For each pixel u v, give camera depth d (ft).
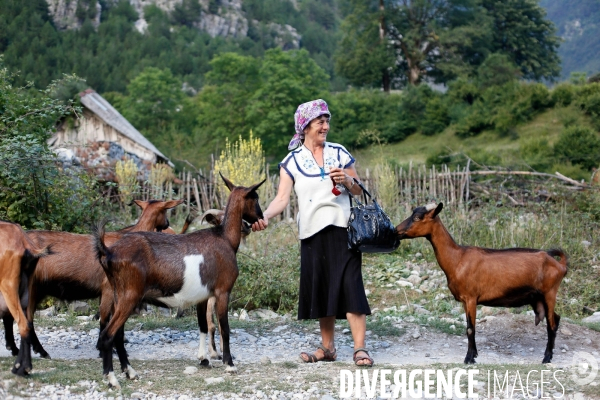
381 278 40.40
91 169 57.57
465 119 155.74
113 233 25.09
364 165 95.91
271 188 52.42
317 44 488.02
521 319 30.86
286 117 154.92
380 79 223.51
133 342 27.20
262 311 35.53
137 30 411.75
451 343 28.17
